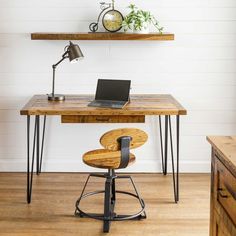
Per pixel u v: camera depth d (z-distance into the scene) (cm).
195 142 434
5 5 410
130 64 420
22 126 431
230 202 189
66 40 415
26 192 380
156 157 435
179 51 418
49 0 410
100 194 376
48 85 423
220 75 422
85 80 423
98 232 306
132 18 394
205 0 410
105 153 327
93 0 410
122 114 341
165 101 381
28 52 418
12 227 313
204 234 303
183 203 356
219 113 429
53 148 434
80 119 355
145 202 357
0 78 422
